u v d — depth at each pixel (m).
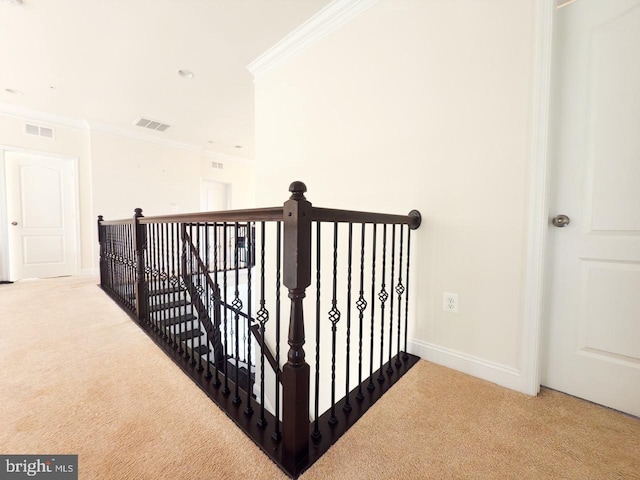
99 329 2.21
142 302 2.45
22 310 2.70
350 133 2.08
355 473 0.93
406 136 1.78
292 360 0.97
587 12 1.29
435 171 1.66
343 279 2.16
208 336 1.83
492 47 1.45
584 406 1.29
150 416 1.20
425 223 1.71
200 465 0.95
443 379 1.51
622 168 1.23
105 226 3.71
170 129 4.75
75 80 3.20
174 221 1.84
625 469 0.95
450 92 1.59
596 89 1.28
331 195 2.22
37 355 1.76
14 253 4.16
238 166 6.58
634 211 1.21
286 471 0.93
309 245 0.97
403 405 1.29
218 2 2.08
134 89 3.40
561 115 1.37
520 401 1.32
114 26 2.33
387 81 1.87
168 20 2.26
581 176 1.33
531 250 1.36
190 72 3.02
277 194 2.69
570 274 1.37
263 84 2.84
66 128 4.37
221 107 3.88
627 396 1.24
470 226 1.54
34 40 2.51
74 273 4.57
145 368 1.62
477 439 1.08
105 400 1.31
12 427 1.12
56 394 1.35
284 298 2.71
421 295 1.74
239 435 1.10
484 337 1.52
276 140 2.70
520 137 1.38
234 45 2.55
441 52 1.62
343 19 2.10
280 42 2.50
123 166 4.82
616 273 1.26
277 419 1.05
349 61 2.08
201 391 1.40
